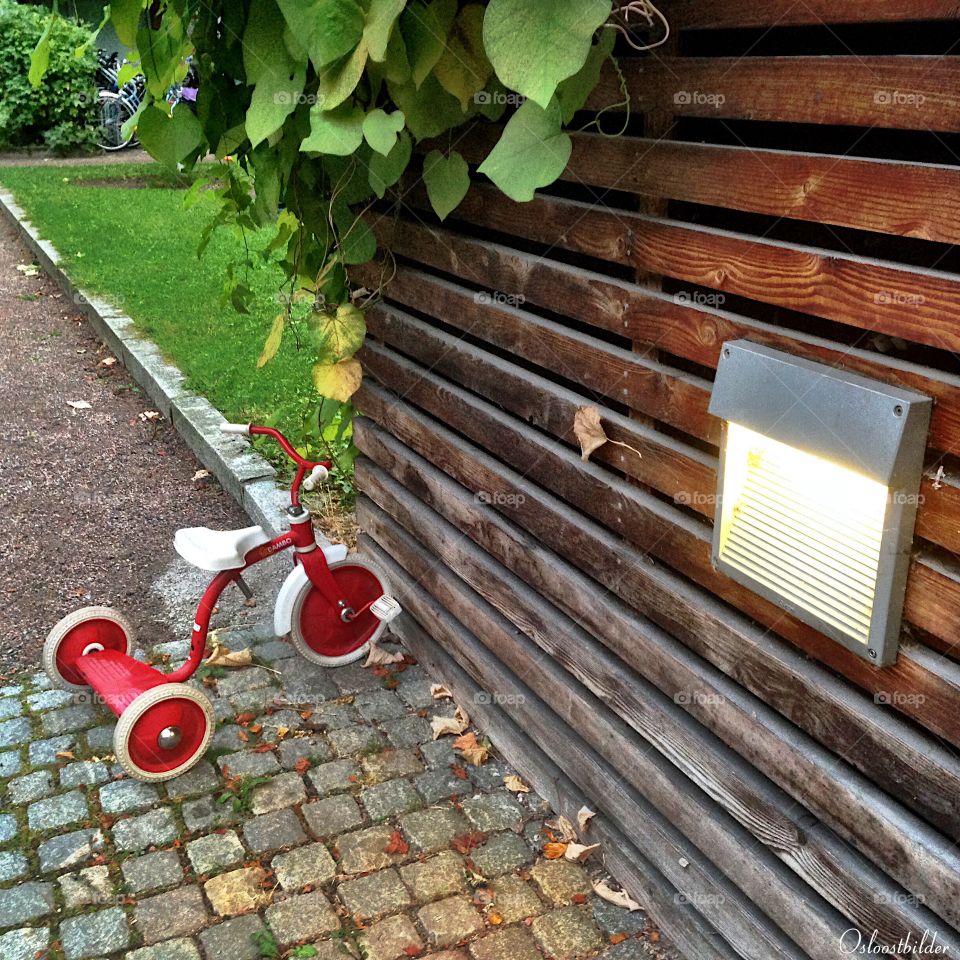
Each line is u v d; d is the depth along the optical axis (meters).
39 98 16.45
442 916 2.87
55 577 4.74
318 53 2.41
